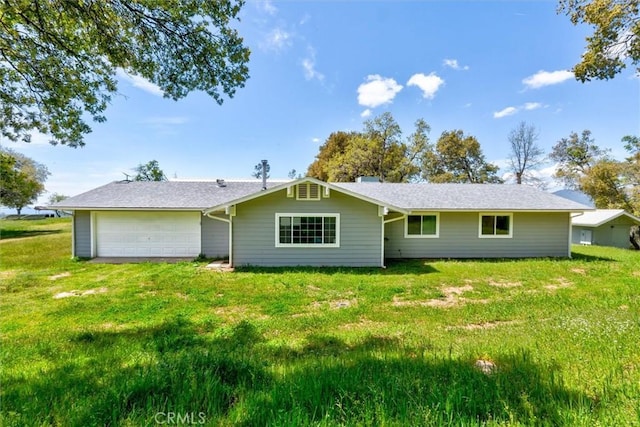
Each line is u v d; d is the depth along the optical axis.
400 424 1.96
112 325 5.00
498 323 5.03
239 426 2.04
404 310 5.74
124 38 5.17
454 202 12.62
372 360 3.15
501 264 10.61
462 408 2.15
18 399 2.45
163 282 7.93
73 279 8.37
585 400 2.19
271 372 2.93
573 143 26.88
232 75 5.77
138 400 2.35
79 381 2.83
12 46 5.03
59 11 4.67
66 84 5.55
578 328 4.04
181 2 4.89
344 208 10.23
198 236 12.58
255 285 7.66
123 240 12.45
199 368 2.86
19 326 4.94
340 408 2.14
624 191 22.41
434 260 11.74
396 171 28.45
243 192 14.35
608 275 8.84
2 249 14.07
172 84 5.70
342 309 5.78
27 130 5.90
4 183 25.27
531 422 1.96
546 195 13.56
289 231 10.20
